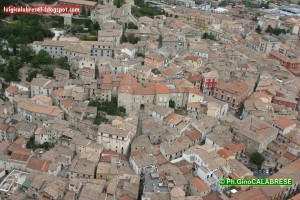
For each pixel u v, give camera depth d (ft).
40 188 626.23
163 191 631.56
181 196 610.24
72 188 627.87
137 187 646.33
